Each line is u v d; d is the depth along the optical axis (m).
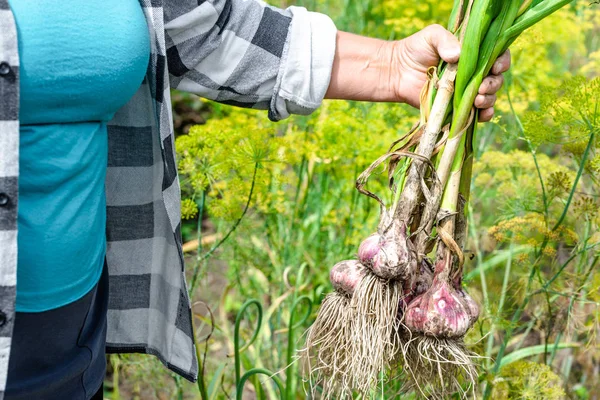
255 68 1.62
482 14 1.42
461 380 1.70
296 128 2.66
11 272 1.23
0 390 1.25
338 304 1.56
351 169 2.57
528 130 2.06
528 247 2.44
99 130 1.42
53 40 1.24
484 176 2.44
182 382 2.45
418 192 1.50
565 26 2.87
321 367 1.61
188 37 1.53
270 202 2.52
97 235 1.45
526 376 2.04
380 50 1.67
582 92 2.01
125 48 1.33
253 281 2.88
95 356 1.54
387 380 1.73
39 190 1.31
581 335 2.72
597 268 2.30
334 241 2.81
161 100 1.52
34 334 1.38
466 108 1.47
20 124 1.28
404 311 1.52
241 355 2.47
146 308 1.83
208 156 2.25
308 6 4.25
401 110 2.68
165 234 1.76
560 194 2.13
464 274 2.31
